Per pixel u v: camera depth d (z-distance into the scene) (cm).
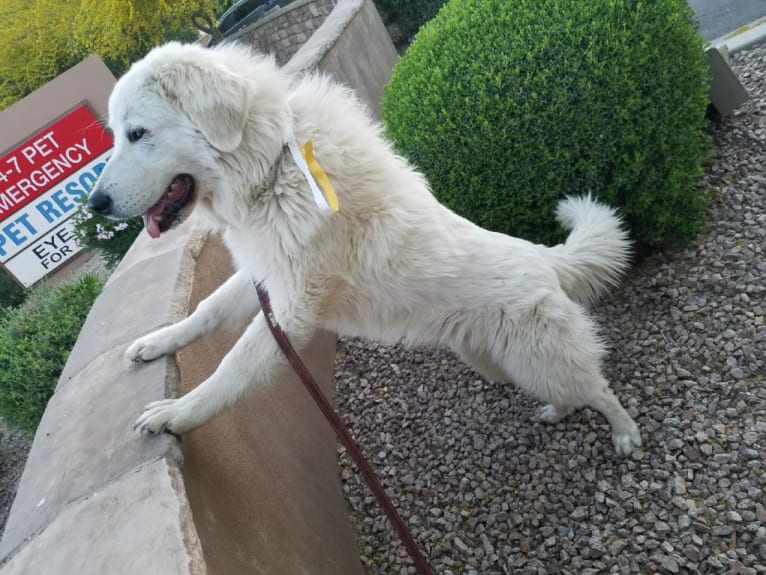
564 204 280
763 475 221
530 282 235
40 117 745
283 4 1331
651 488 234
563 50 294
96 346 237
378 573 246
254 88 202
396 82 355
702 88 315
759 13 614
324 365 351
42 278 789
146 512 147
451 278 231
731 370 262
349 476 293
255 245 210
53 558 145
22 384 417
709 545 208
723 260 315
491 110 297
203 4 1357
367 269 221
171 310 237
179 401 185
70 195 778
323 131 213
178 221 208
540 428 280
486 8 332
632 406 267
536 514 244
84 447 184
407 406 322
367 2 798
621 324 311
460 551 241
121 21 1335
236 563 162
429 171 315
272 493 213
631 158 300
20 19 1589
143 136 197
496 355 250
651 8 300
